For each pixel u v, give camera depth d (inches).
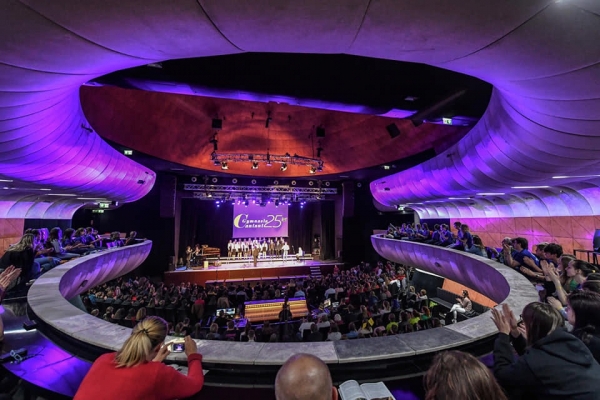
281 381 42.8
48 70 128.3
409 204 764.0
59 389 79.1
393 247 589.9
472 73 143.1
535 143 221.8
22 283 174.6
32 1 83.0
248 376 79.0
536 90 142.5
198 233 907.4
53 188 409.1
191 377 64.9
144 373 55.4
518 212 541.6
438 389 41.8
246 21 97.5
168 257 774.5
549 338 58.8
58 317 111.4
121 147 495.2
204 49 121.7
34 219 580.1
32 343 101.9
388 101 258.8
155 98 482.0
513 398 61.2
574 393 50.2
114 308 454.6
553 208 467.8
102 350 91.5
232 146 711.7
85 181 395.9
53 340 103.4
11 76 125.3
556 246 154.2
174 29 102.3
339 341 90.1
